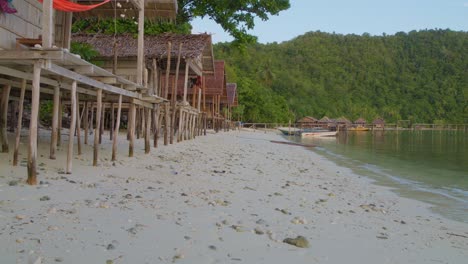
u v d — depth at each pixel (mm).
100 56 16688
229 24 23359
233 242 4527
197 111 21016
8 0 8078
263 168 12133
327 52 136875
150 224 4840
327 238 5117
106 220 4816
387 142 40031
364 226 6000
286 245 4621
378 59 140625
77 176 7234
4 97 8805
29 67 7203
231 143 21875
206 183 8141
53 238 4086
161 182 7629
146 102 11914
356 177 12609
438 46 151125
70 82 8711
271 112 72562
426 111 122188
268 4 23000
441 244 5445
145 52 16875
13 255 3602
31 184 6152
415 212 7840
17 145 7445
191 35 18422
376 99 121875
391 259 4570
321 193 8703
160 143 15445
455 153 25953
